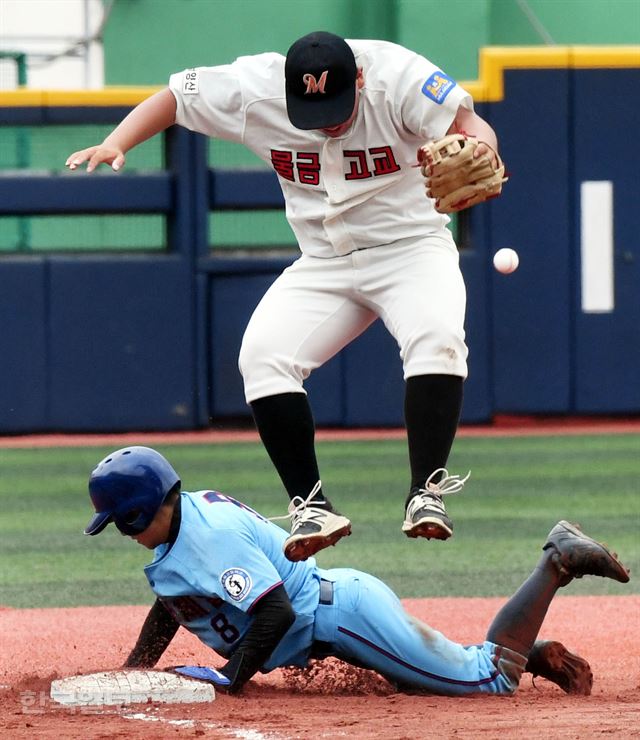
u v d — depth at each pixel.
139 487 14.96
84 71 69.06
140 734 13.27
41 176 52.16
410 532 14.83
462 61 70.56
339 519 14.98
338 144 15.28
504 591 25.97
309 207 15.94
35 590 26.58
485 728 13.49
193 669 15.80
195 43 70.56
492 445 49.81
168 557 15.26
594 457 46.44
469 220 54.56
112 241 54.31
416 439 15.11
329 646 16.05
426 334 15.13
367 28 71.38
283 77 15.59
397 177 15.45
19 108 52.25
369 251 15.66
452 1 70.19
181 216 53.22
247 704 15.08
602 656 20.28
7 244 54.19
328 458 46.47
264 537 15.72
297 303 15.78
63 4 71.38
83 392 53.41
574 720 13.99
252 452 48.03
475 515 35.25
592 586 26.92
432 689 16.06
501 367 55.06
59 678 16.91
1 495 39.59
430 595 25.62
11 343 53.03
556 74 54.53
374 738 12.98
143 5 70.00
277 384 15.43
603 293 55.16
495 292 54.81
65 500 38.69
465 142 13.86
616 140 54.81
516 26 72.12
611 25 72.50
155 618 16.47
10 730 13.58
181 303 53.62
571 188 54.84
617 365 55.34
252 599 15.02
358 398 54.56
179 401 53.94
